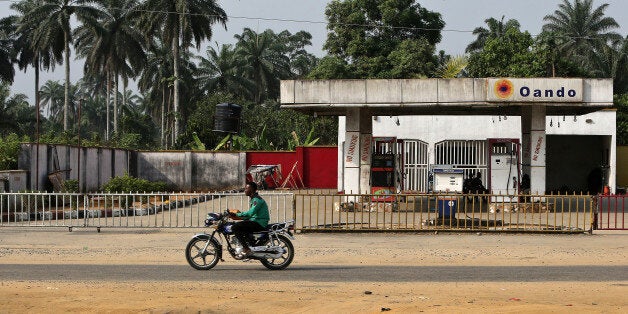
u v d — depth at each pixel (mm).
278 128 71500
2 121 77438
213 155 48562
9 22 86625
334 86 29047
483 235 21453
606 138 43156
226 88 91500
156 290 12648
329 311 10539
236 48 100750
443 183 27812
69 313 10688
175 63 72750
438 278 14078
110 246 19344
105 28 79438
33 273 14750
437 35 65250
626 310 10492
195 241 15359
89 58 85000
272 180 48219
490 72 56719
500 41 58344
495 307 10695
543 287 13016
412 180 40406
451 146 40375
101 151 41594
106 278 14078
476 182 30578
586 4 82625
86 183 39281
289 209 31094
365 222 24594
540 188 29875
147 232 22453
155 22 71188
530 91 28359
